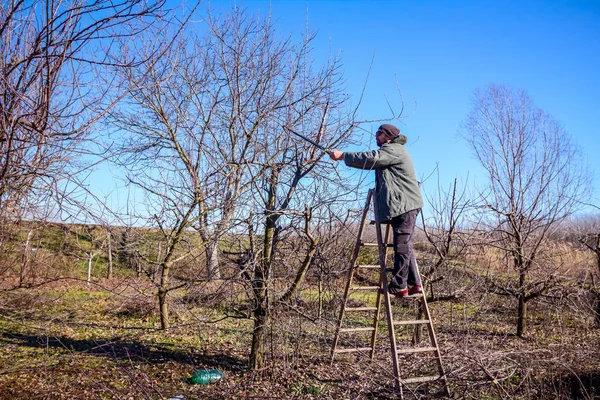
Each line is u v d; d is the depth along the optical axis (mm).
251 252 6461
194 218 7477
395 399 5969
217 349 8250
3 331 8906
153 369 7176
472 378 6320
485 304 9516
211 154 7766
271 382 6574
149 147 10203
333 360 7402
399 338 8961
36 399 5863
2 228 4812
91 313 10531
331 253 6887
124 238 6648
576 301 9344
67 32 4020
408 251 5980
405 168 5930
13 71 4184
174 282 7352
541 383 6211
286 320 6590
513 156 9820
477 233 8891
